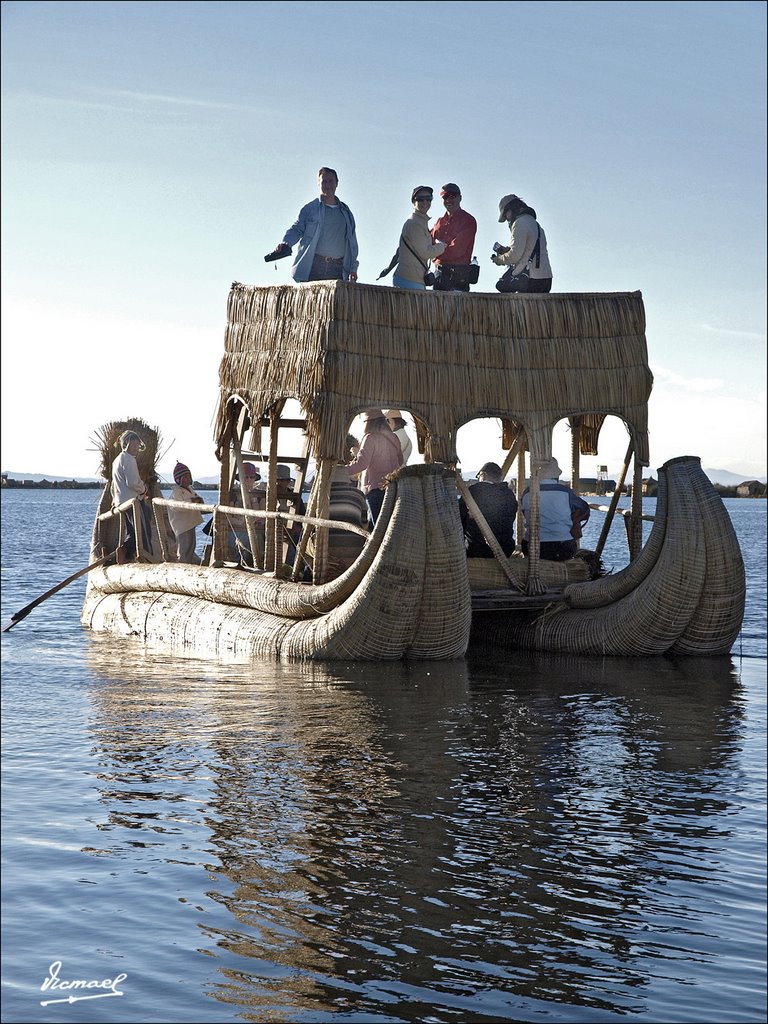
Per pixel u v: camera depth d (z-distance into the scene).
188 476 18.56
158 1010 5.01
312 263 15.49
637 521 15.84
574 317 15.02
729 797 7.91
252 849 6.87
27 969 5.35
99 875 6.46
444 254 15.84
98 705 10.93
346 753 9.05
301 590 13.90
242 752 9.08
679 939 5.71
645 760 8.88
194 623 15.42
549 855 6.81
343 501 14.65
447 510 12.84
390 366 14.06
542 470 15.52
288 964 5.43
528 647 15.05
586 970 5.39
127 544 18.77
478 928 5.82
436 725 10.06
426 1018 4.97
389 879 6.43
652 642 14.07
